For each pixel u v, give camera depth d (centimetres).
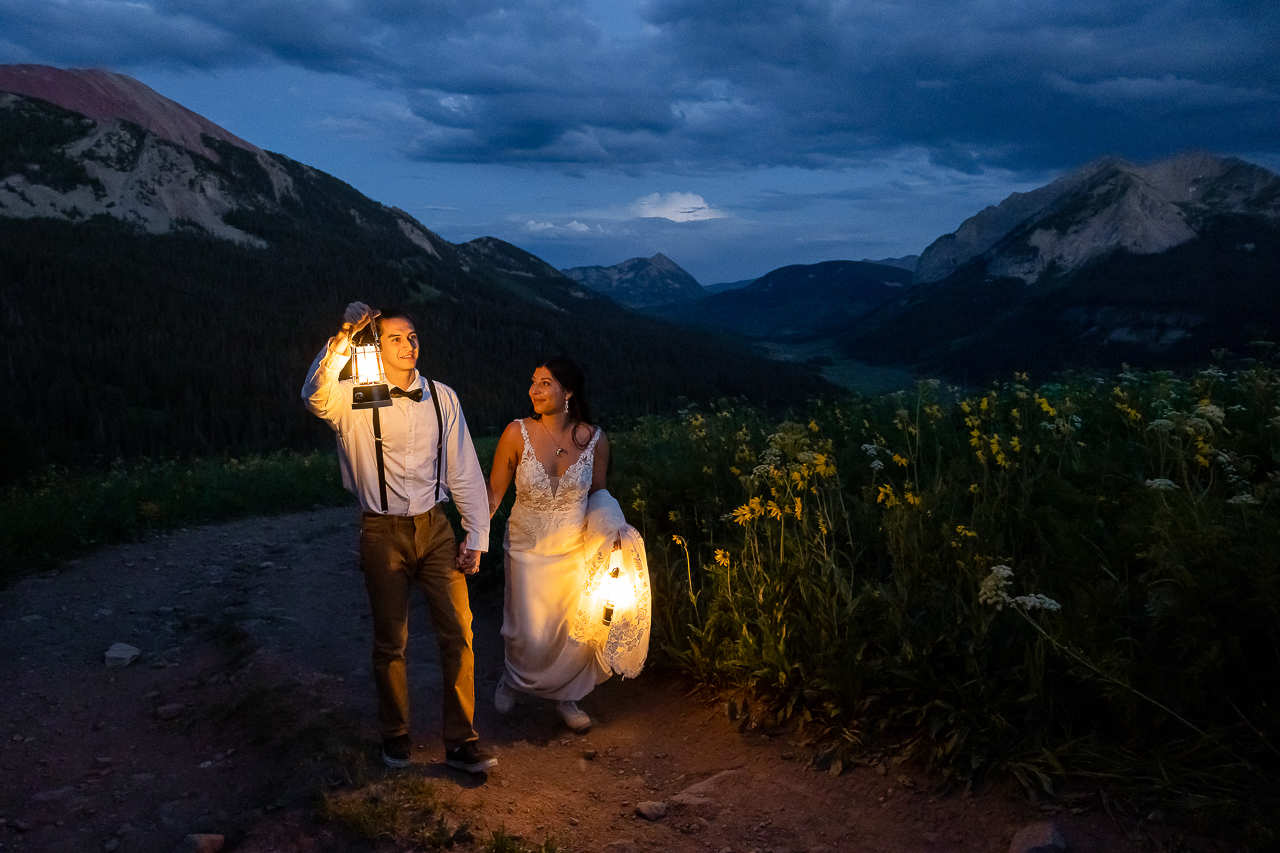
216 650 467
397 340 296
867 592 347
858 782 295
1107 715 283
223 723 373
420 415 301
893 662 316
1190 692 262
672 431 859
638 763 333
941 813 271
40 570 633
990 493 442
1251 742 257
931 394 585
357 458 299
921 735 302
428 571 314
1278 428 417
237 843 264
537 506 353
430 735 347
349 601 556
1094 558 350
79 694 412
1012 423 581
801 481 392
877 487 479
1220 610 266
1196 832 239
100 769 338
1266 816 234
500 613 523
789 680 347
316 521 864
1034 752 276
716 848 269
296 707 373
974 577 330
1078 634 290
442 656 315
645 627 356
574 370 351
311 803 281
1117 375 641
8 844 283
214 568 654
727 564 392
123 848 277
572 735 359
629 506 541
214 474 1092
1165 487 323
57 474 1067
